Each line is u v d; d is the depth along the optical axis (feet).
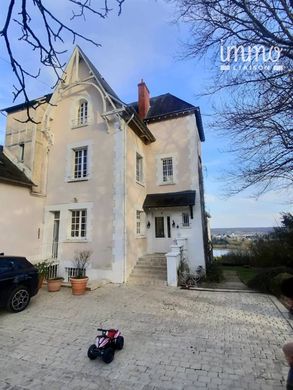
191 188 44.65
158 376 12.63
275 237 51.19
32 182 39.88
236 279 39.19
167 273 33.76
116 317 21.54
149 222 45.73
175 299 26.99
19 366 13.79
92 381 12.30
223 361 13.96
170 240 44.06
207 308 23.72
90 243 37.81
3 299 22.36
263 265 50.24
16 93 8.43
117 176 37.91
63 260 39.11
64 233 39.99
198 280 36.68
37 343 16.60
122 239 35.88
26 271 24.85
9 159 43.24
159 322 20.18
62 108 45.34
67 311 23.39
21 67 8.15
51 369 13.44
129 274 36.73
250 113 22.30
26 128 44.19
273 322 19.79
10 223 36.24
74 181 41.06
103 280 34.58
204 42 22.84
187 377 12.50
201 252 41.52
